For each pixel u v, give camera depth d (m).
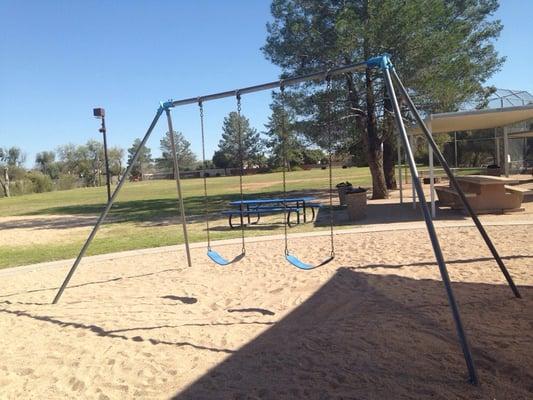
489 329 4.63
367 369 4.00
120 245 12.17
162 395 3.89
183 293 6.98
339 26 16.28
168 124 7.83
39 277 8.97
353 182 33.38
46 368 4.60
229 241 11.11
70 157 87.12
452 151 42.78
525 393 3.44
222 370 4.24
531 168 30.48
